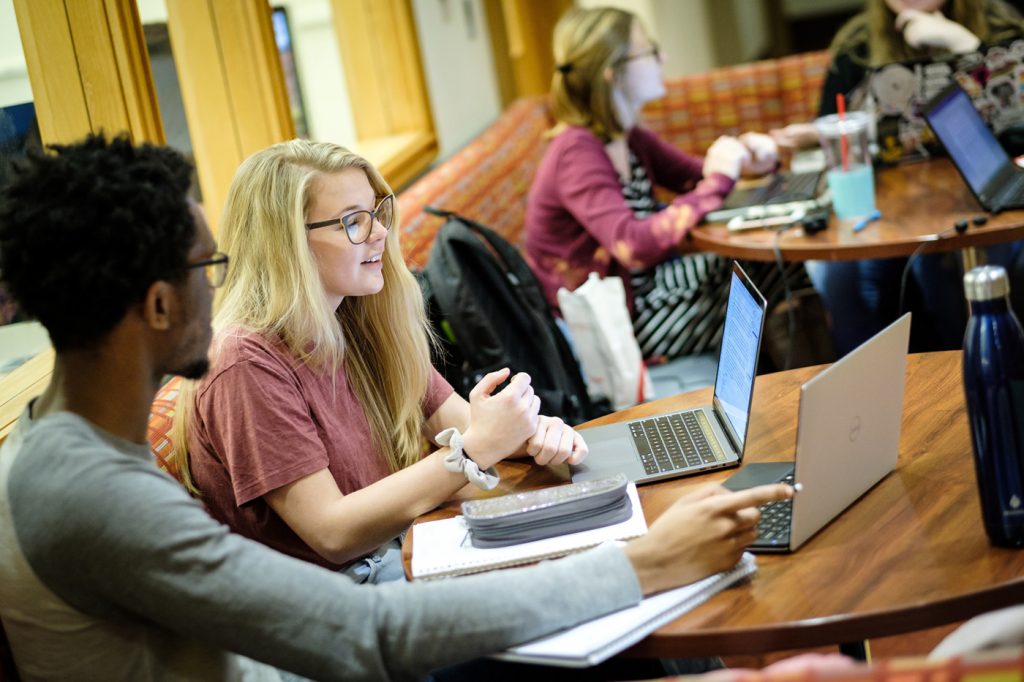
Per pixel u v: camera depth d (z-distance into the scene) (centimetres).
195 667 130
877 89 309
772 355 324
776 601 127
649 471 166
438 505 166
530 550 143
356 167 177
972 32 339
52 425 123
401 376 189
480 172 360
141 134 230
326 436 171
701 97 456
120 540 119
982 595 122
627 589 130
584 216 313
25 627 127
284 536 169
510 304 249
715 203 303
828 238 262
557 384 254
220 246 177
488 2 477
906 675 85
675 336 331
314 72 387
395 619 126
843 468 141
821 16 865
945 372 184
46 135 225
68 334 122
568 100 325
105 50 224
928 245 248
